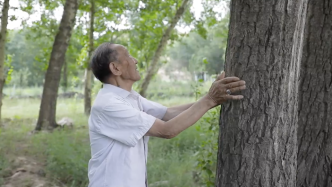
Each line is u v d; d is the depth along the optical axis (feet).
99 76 7.36
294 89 7.11
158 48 36.47
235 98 6.84
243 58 6.93
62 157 18.83
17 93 82.69
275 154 6.97
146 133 6.82
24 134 26.68
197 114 6.80
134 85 43.70
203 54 102.68
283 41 6.77
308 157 9.98
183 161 20.03
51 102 29.25
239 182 7.09
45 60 34.76
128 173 6.77
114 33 37.68
